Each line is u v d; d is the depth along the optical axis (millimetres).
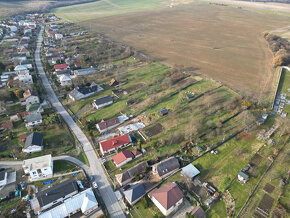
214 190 65750
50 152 81562
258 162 73938
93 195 63875
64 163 77375
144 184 67188
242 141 83438
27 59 167000
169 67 151000
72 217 59812
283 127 87938
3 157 78250
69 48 189000
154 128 92500
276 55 161500
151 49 190250
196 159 76938
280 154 76188
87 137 89938
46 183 69250
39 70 150875
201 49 188125
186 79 131250
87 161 78562
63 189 64688
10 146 83500
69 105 111625
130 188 65375
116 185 69500
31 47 193375
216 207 61531
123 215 60875
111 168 75312
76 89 117438
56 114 101000
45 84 132625
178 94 115188
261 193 64250
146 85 126250
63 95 120875
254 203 61688
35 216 59969
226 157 77062
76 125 97188
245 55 171625
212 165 74375
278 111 99062
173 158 74938
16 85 124312
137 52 181250
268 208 60062
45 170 71188
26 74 129250
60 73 140250
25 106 108500
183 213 60812
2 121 97438
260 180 67875
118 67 152375
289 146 79000
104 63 161250
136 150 80000
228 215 59062
